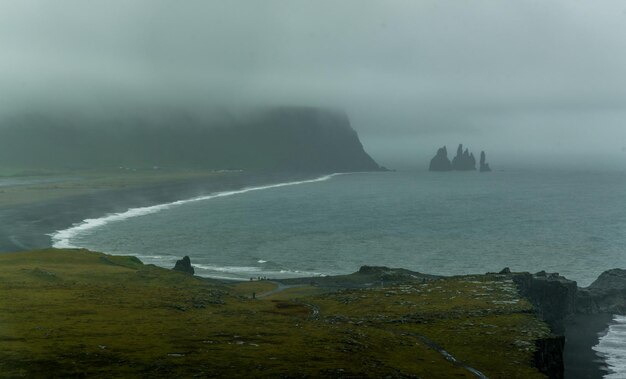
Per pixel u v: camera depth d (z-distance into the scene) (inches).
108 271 6038.4
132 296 4798.2
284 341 3624.5
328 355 3376.0
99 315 3981.3
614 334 5575.8
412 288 5915.4
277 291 6358.3
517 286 5802.2
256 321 4192.9
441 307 5017.2
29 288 4832.7
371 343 3782.0
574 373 4594.0
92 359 3004.4
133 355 3112.7
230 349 3361.2
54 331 3467.0
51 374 2768.2
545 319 5841.5
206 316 4256.9
